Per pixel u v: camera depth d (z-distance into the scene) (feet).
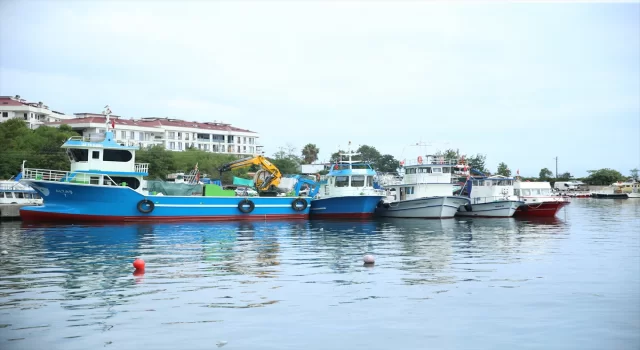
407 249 86.89
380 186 196.65
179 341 38.55
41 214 133.08
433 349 37.40
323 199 157.99
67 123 329.93
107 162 138.92
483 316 45.16
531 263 71.97
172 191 148.87
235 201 150.30
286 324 42.68
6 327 41.65
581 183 493.36
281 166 313.94
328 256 78.43
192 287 55.77
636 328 42.11
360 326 42.27
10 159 216.13
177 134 393.29
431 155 170.71
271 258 76.28
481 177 179.73
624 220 157.79
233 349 37.09
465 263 71.97
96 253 80.59
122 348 37.14
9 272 64.23
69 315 44.88
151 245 90.89
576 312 46.50
